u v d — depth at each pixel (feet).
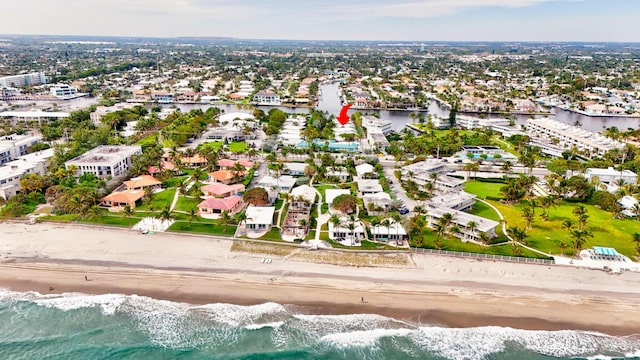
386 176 617.62
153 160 621.72
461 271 369.71
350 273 365.61
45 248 395.75
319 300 332.60
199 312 319.06
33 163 590.14
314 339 295.48
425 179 568.00
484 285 352.08
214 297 334.44
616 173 609.42
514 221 466.70
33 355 279.49
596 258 388.98
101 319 311.68
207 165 638.94
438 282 355.36
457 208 488.44
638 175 586.45
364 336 298.56
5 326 303.48
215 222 450.71
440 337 298.97
